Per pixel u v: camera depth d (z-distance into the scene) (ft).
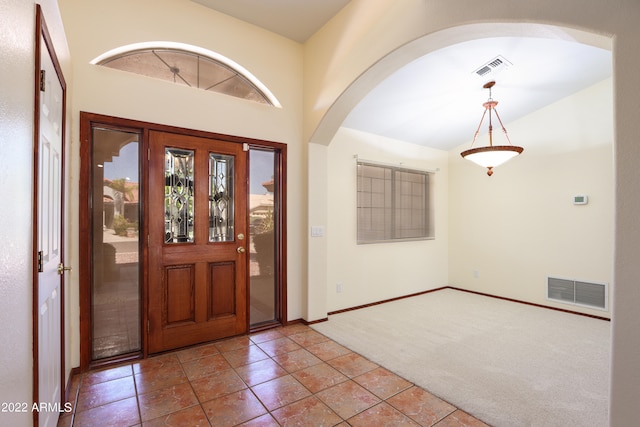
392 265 14.66
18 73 3.25
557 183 13.24
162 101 8.72
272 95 10.79
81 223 7.55
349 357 8.59
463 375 7.64
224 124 9.75
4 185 2.82
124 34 8.18
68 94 7.13
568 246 12.90
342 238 12.86
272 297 11.25
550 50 9.55
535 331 10.61
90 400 6.50
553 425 5.82
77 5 7.64
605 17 4.53
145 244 8.45
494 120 14.23
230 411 6.19
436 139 15.71
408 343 9.55
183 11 9.03
